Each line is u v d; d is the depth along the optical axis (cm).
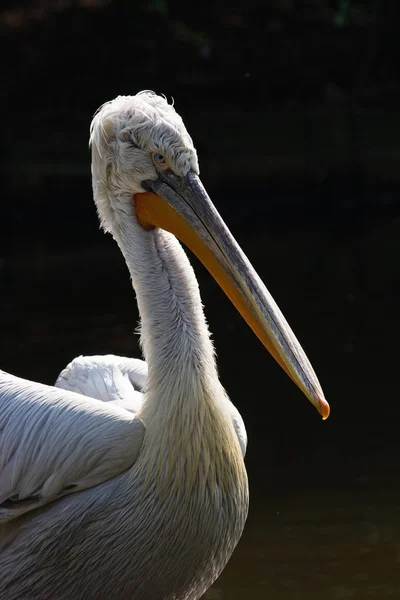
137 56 2853
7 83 2767
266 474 1070
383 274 1842
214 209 650
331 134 2602
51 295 1798
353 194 2588
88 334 1548
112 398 729
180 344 642
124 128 649
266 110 2692
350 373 1352
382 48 2881
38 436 635
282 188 2588
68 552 643
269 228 2330
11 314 1683
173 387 636
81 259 2089
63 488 635
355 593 820
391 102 2680
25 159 2562
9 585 661
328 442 1141
